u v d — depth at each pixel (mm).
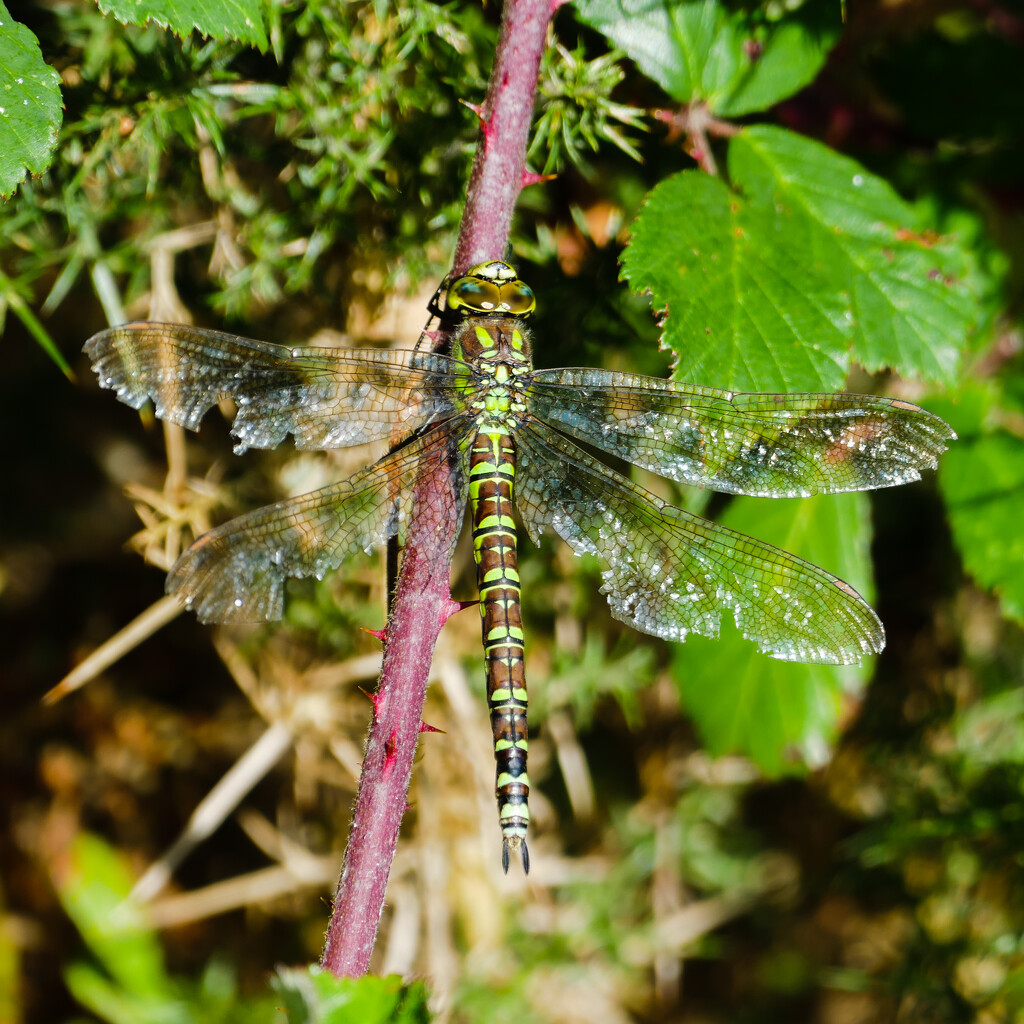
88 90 798
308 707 829
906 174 832
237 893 840
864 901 858
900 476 795
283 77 805
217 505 824
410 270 812
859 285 795
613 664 835
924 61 831
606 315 815
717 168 809
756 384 786
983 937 839
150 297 822
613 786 853
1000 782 837
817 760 815
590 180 818
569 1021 847
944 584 848
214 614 783
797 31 799
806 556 815
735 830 861
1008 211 833
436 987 827
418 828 830
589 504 800
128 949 843
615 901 849
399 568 773
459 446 798
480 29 805
